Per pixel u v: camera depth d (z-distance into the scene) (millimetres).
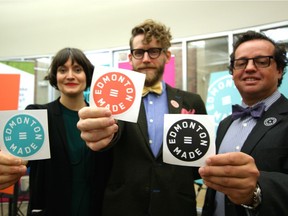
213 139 857
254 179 653
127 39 3883
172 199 1172
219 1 3275
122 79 894
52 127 1345
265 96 1256
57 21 4316
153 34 1345
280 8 2912
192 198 1223
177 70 3570
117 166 1215
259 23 3023
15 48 4555
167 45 1403
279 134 1037
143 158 1209
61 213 1223
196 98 1443
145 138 1234
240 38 1334
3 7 4574
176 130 877
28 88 3576
